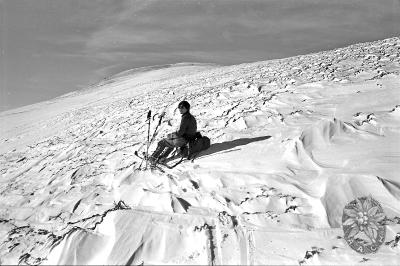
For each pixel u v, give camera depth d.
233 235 4.89
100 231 4.99
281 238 4.88
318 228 5.11
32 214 6.61
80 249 4.61
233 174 6.62
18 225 6.20
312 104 10.16
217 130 9.53
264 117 9.78
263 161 7.15
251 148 7.88
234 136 8.84
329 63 15.91
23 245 5.36
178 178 6.81
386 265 4.44
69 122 19.89
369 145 7.23
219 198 5.90
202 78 25.55
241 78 17.83
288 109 10.19
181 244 4.76
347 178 5.93
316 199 5.61
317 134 7.78
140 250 4.65
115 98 30.06
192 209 5.66
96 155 9.69
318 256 4.55
